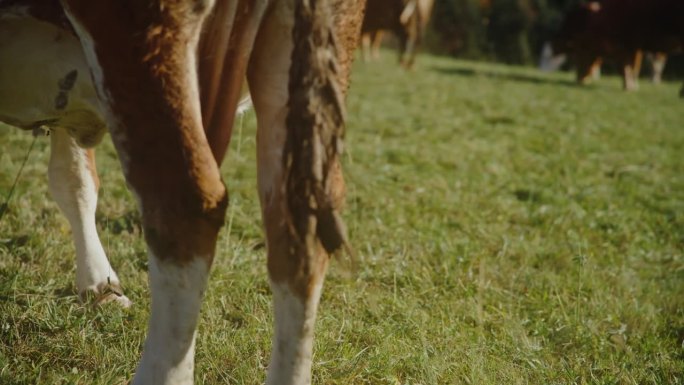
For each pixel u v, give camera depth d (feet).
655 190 28.55
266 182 9.25
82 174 13.53
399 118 37.83
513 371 12.69
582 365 13.42
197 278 9.04
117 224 17.74
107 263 13.76
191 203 8.82
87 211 13.65
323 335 13.05
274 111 9.25
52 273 14.60
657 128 45.55
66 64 9.98
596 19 70.38
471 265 17.49
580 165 31.48
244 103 11.33
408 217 21.20
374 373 12.28
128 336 12.46
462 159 29.60
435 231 19.95
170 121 8.75
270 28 9.22
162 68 8.67
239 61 9.25
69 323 12.60
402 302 15.02
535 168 29.94
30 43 9.95
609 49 70.54
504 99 51.60
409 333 13.83
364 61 72.49
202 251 8.98
